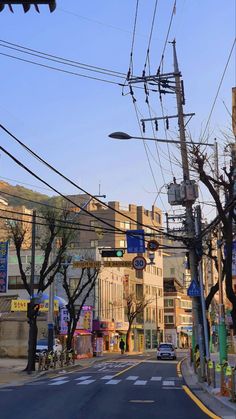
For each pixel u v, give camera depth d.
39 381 22.70
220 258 29.27
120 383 21.64
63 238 31.53
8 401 14.75
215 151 22.70
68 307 40.53
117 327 71.94
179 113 22.69
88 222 88.12
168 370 31.31
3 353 41.69
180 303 107.81
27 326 41.78
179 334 106.25
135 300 80.12
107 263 32.72
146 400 15.41
